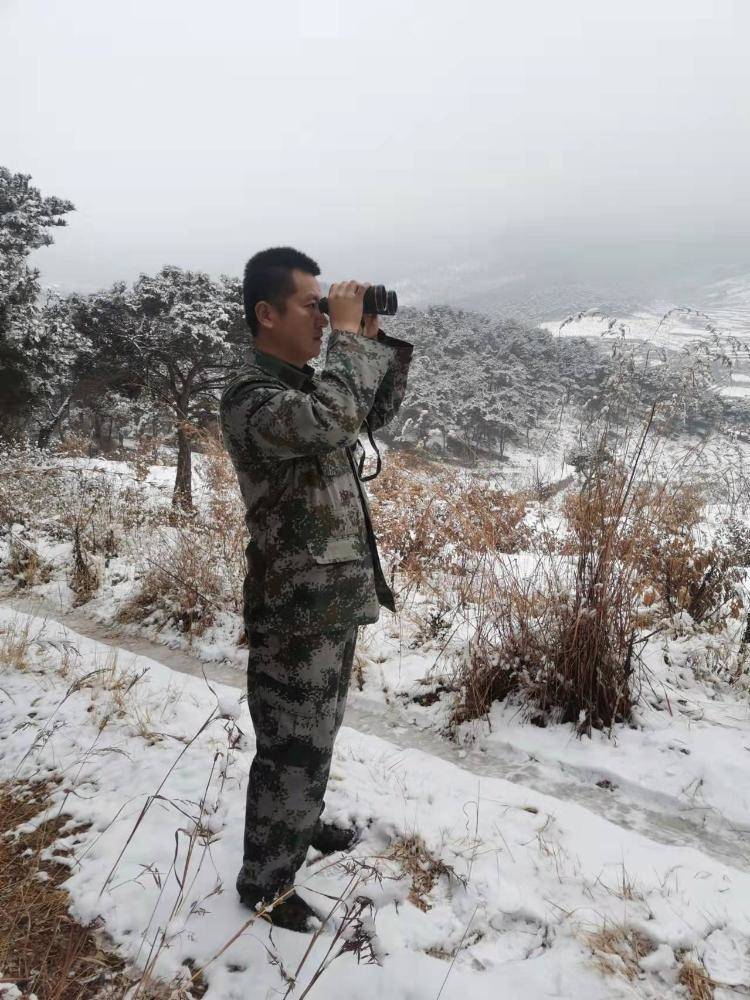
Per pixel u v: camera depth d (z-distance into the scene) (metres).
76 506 7.70
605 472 3.45
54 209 28.94
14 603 5.68
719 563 4.36
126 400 27.14
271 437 1.68
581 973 1.81
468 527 4.50
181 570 5.09
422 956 1.86
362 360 1.72
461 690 3.52
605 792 2.83
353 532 1.86
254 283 1.88
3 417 26.66
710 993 1.79
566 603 3.41
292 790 1.90
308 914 1.99
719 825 2.60
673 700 3.38
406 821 2.47
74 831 2.46
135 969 1.83
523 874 2.21
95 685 3.69
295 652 1.85
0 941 1.93
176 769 2.82
